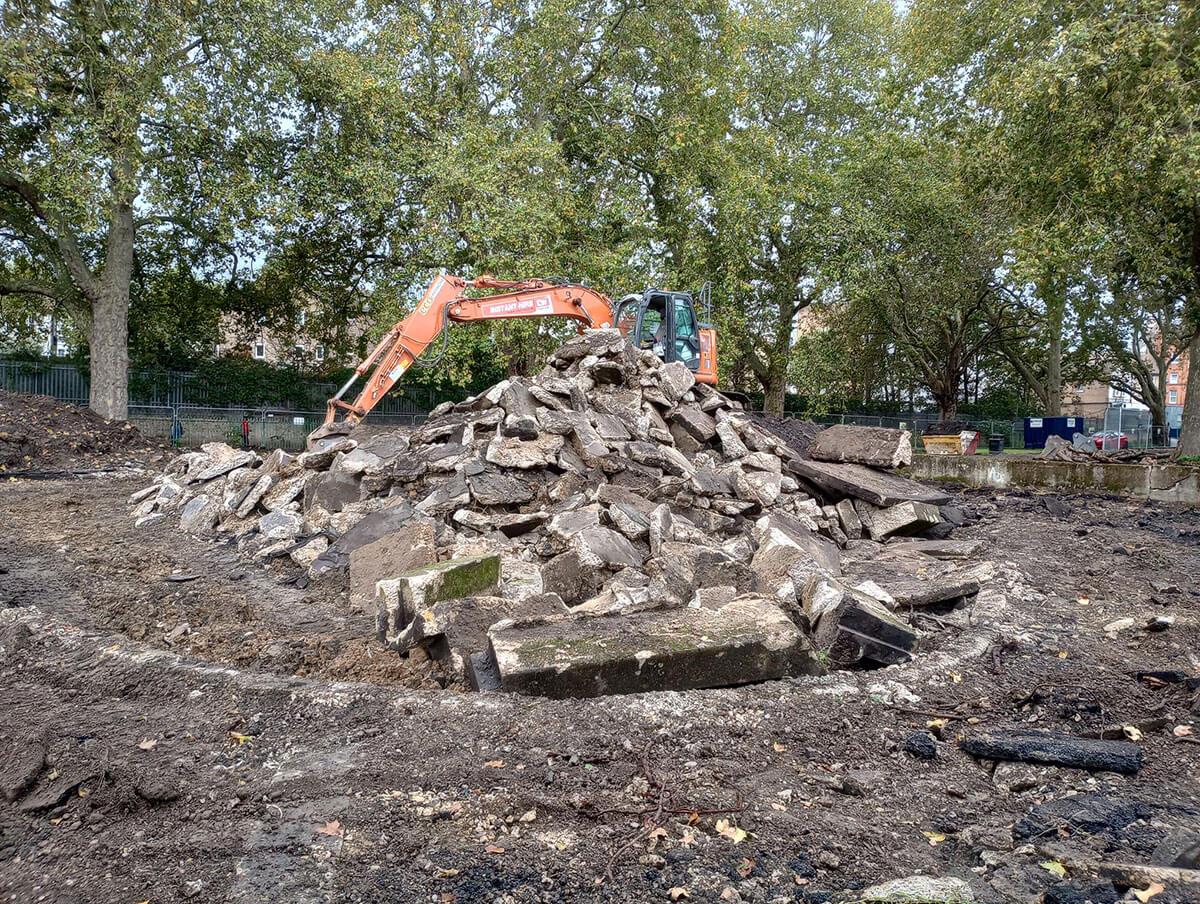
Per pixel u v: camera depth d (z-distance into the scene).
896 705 3.81
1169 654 4.64
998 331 30.62
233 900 2.34
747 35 20.97
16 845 2.74
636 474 6.91
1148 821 2.82
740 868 2.50
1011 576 6.43
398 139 18.12
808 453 9.51
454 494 6.59
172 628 5.18
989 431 33.44
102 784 3.07
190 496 8.60
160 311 21.80
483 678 3.98
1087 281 19.80
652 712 3.56
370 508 7.00
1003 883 2.41
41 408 16.45
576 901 2.34
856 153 23.17
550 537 6.08
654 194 22.48
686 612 4.45
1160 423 34.31
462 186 16.84
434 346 17.16
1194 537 8.33
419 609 4.52
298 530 7.04
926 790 3.09
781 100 24.08
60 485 12.10
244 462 8.79
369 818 2.78
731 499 7.26
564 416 7.23
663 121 20.75
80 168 15.05
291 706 3.73
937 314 27.58
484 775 3.07
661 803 2.89
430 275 18.97
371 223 20.00
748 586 5.30
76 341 23.73
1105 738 3.56
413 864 2.52
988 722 3.70
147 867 2.54
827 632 4.49
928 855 2.62
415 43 18.27
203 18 16.52
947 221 23.62
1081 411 52.06
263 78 17.30
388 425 25.23
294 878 2.44
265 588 6.05
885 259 23.66
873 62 22.52
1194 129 12.08
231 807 2.88
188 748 3.38
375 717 3.59
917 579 6.11
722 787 3.03
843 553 7.34
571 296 11.64
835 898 2.35
